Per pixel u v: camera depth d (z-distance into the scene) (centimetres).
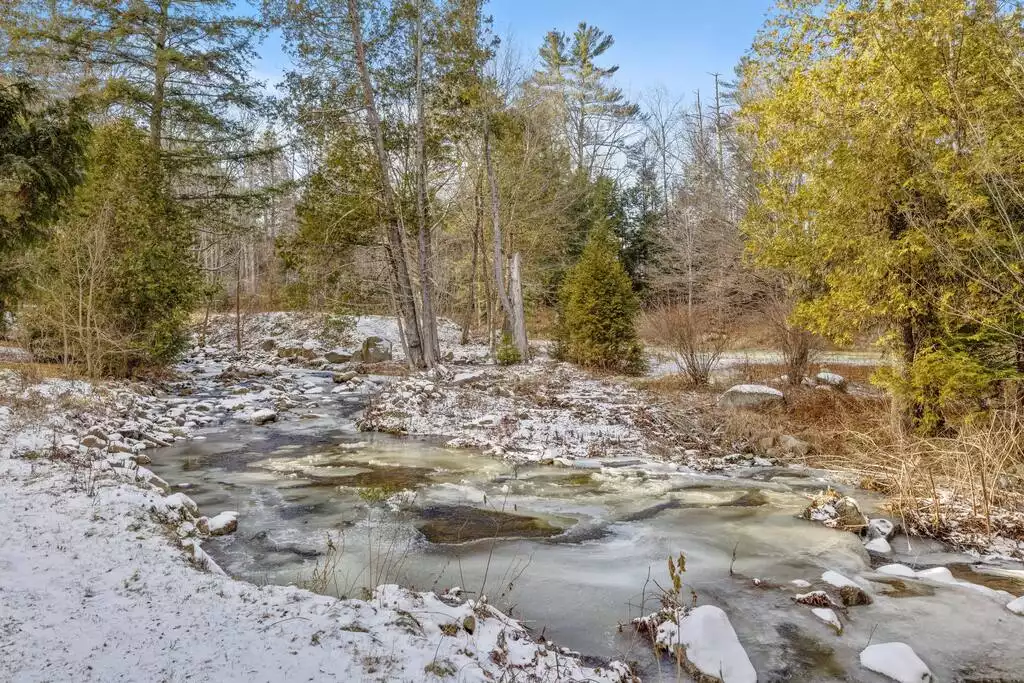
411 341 1795
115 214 1376
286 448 970
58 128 826
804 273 955
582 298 1773
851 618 421
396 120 1711
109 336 1324
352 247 1714
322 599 364
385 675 277
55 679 247
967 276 769
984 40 723
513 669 313
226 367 1938
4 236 815
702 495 729
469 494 722
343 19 1641
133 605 332
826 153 881
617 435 1055
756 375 1502
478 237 2244
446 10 1708
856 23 842
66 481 558
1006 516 626
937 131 748
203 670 265
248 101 2020
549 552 541
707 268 2259
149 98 1852
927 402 847
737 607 435
